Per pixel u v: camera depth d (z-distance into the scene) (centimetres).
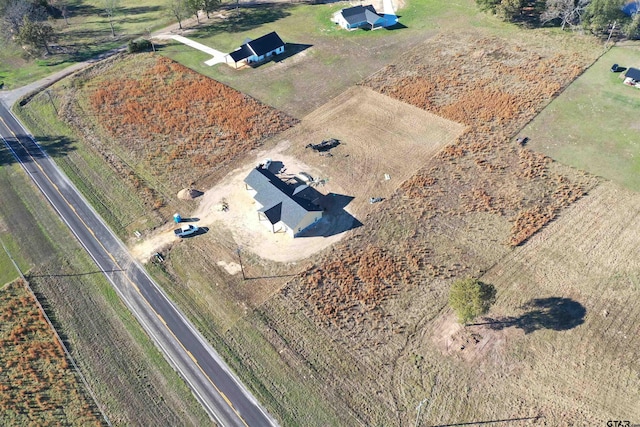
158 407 4175
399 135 6925
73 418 4141
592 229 5322
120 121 7556
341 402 4106
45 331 4791
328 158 6600
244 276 5169
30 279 5306
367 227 5584
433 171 6253
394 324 4628
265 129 7219
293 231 5481
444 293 4847
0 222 6016
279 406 4116
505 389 4091
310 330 4638
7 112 7944
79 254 5550
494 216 5578
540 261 5050
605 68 7850
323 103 7719
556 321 4519
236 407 4131
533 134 6694
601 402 3944
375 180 6203
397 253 5272
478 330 4506
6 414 4194
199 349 4559
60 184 6494
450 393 4100
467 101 7444
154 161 6762
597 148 6378
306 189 5931
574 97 7288
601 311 4562
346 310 4778
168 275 5247
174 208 6031
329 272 5134
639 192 5712
